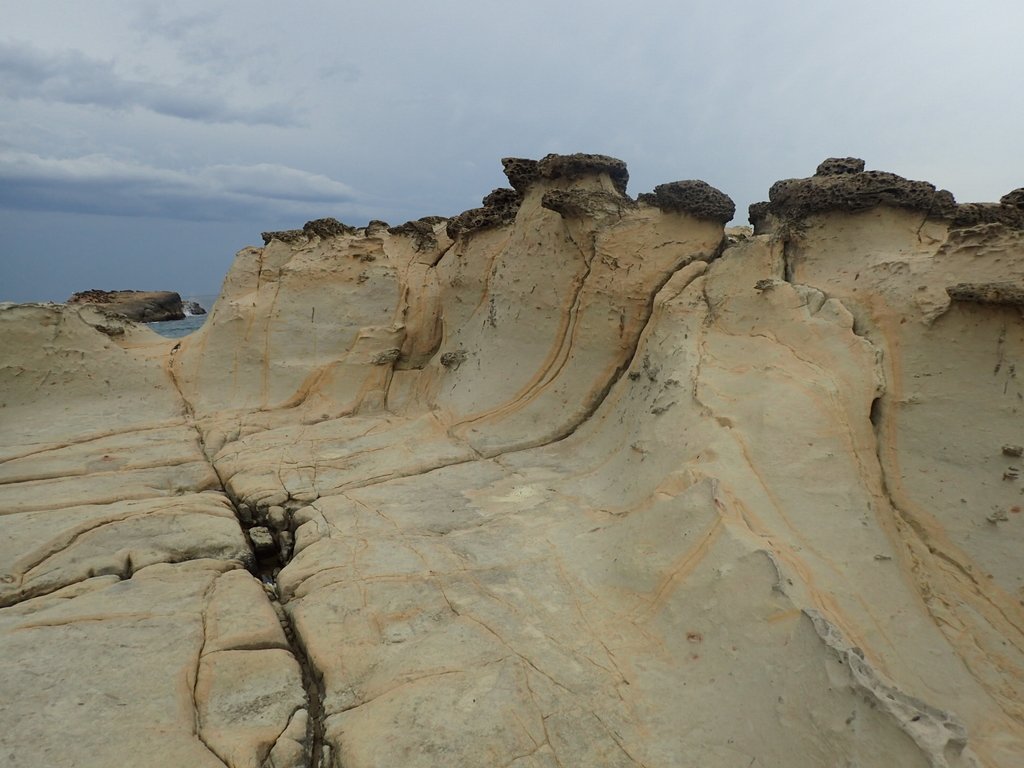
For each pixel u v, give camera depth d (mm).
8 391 10266
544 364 9938
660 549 5398
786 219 8398
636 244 9312
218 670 4672
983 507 5242
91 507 7164
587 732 4055
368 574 5770
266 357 12227
